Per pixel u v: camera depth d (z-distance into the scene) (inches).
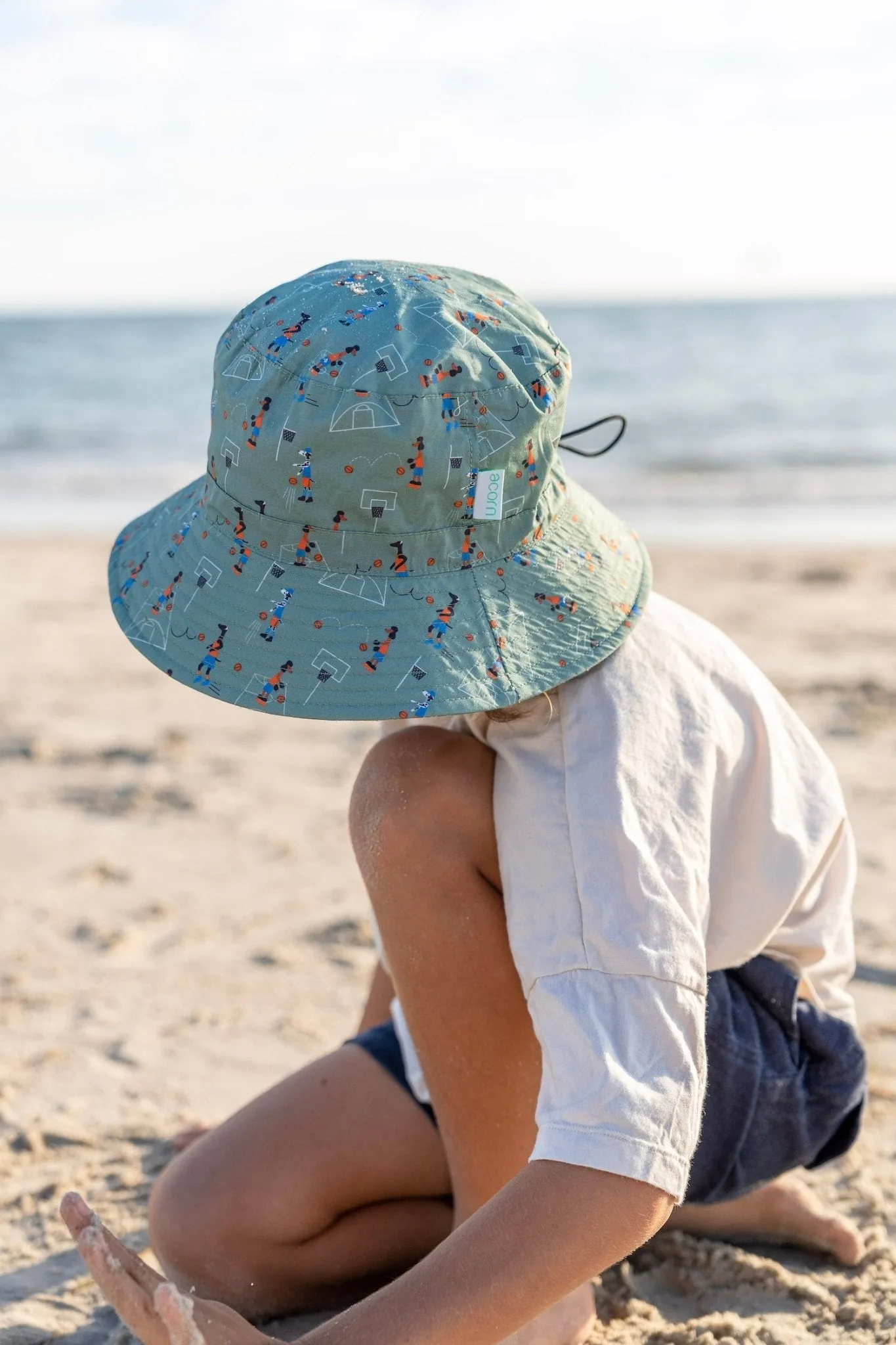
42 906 125.8
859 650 226.5
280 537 52.7
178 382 1200.8
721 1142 61.2
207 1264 64.9
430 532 52.0
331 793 161.3
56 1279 70.9
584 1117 47.9
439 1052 59.0
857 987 104.6
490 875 58.3
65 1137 84.5
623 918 50.1
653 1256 70.2
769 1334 62.9
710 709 56.3
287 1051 95.9
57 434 790.5
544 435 53.7
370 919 120.3
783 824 58.0
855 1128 66.8
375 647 51.0
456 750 58.9
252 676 51.2
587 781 52.4
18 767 172.1
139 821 151.2
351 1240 66.9
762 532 401.7
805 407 832.3
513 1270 47.6
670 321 1998.0
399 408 50.4
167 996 105.7
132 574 59.3
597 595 54.9
